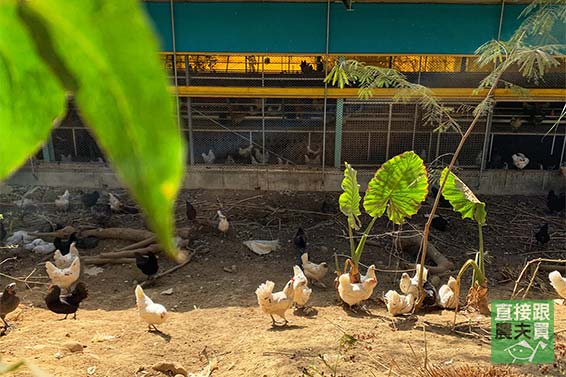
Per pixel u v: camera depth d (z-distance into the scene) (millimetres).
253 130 12688
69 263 8969
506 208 12047
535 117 12391
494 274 9188
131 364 5680
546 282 8875
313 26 11086
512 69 11594
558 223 11336
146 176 361
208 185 12859
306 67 12094
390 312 7328
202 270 9391
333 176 12602
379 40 11078
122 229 10523
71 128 12797
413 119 12266
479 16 10758
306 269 8711
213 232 10797
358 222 7652
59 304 7059
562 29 8703
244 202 12172
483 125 12422
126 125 364
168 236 361
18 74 499
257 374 5359
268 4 10969
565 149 12844
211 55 11477
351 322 7094
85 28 351
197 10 10992
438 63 11703
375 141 12617
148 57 356
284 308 6875
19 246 9992
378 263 9805
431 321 7051
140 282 8914
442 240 10625
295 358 5680
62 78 380
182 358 5965
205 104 12422
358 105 12281
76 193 12578
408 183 6957
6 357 5570
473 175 12602
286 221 11453
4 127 527
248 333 6715
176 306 7891
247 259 9852
